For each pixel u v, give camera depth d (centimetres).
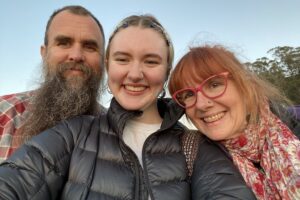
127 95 47
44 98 66
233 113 50
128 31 48
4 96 74
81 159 42
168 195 42
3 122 68
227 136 50
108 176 41
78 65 71
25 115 70
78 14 75
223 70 50
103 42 78
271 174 48
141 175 43
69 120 48
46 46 77
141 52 47
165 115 49
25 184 37
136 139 49
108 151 44
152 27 49
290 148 47
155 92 49
